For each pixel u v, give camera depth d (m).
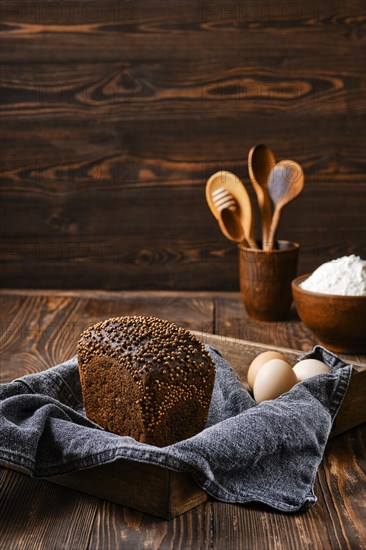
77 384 1.20
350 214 1.99
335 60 1.92
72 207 2.02
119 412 1.06
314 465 1.00
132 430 1.04
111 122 1.98
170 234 2.02
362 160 1.96
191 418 1.06
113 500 0.94
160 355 1.03
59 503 0.95
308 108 1.95
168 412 1.03
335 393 1.12
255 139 1.97
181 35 1.93
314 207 1.99
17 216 2.03
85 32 1.94
